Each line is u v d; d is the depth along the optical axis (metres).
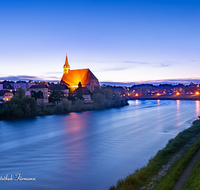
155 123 74.38
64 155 40.50
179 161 29.09
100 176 30.16
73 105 136.88
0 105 103.25
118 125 73.06
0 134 60.91
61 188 27.09
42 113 102.81
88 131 63.50
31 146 47.84
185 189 19.39
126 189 22.89
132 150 41.94
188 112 106.56
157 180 24.45
